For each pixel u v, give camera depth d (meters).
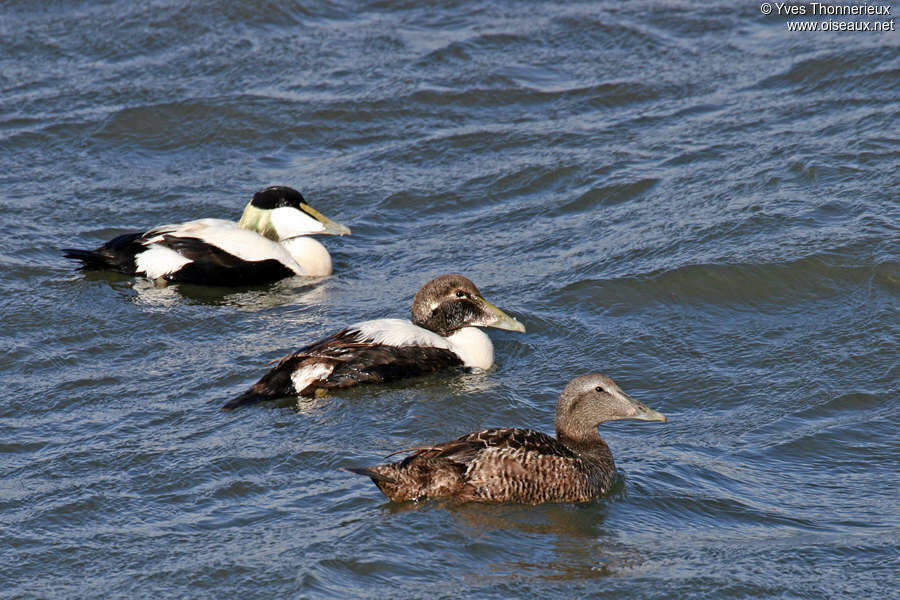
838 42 24.62
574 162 20.41
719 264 15.85
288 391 12.65
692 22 26.47
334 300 15.95
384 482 9.95
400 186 20.09
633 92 23.31
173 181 20.39
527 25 26.56
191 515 9.97
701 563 9.31
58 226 18.38
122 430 11.75
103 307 15.37
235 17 26.53
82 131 21.98
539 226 18.41
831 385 13.02
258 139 22.02
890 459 11.41
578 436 10.88
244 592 8.73
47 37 25.75
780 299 15.20
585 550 9.48
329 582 8.80
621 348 14.13
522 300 15.55
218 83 23.86
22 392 12.73
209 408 12.33
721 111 22.17
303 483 10.52
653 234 17.31
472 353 13.70
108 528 9.78
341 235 18.56
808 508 10.40
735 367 13.60
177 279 16.34
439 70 24.42
